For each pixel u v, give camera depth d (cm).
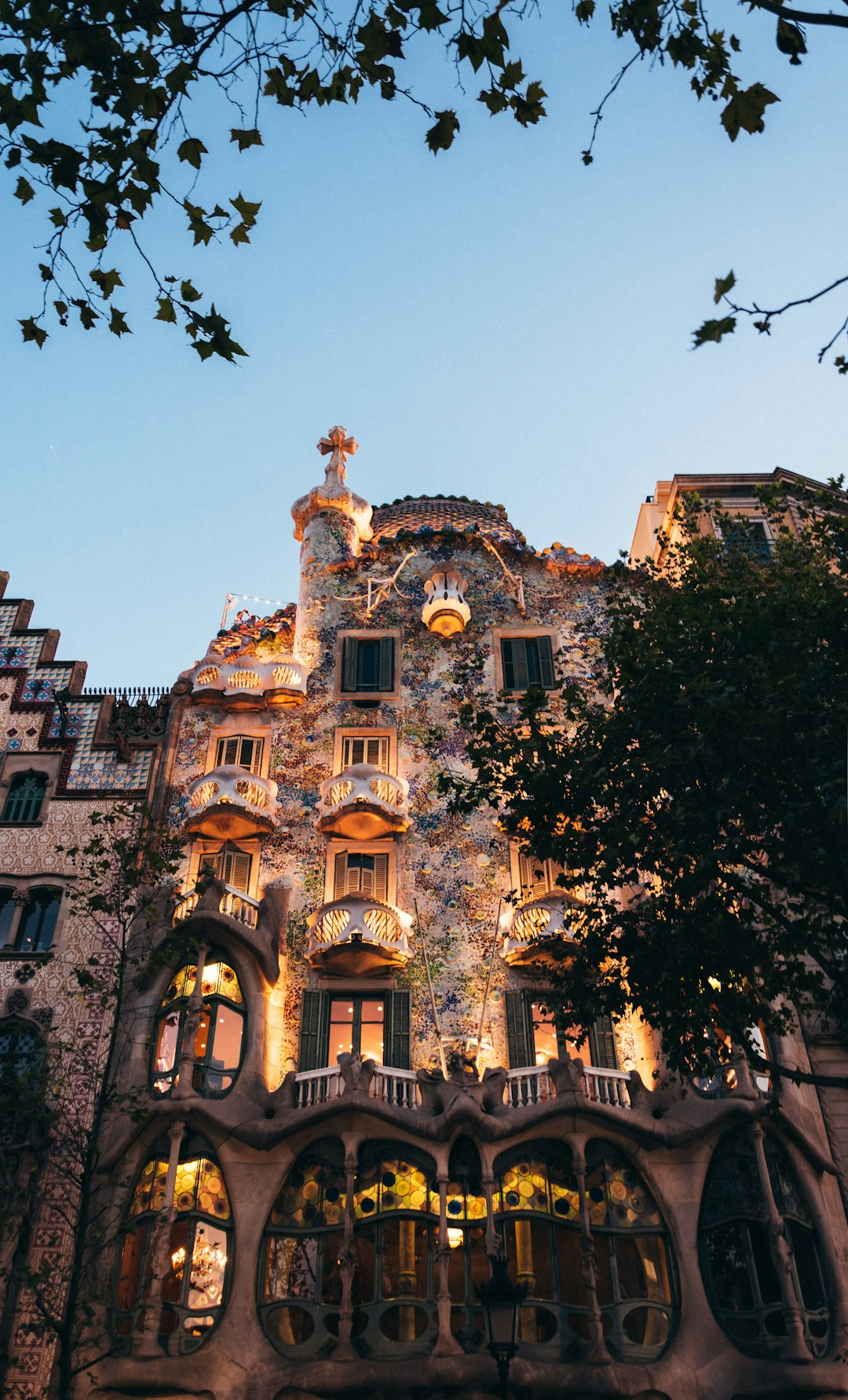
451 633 3234
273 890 2744
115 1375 2047
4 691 3080
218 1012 2469
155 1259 2127
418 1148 2328
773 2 720
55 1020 2517
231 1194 2273
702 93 940
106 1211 2234
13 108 965
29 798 2902
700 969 1842
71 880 2747
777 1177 2331
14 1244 2211
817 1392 2083
